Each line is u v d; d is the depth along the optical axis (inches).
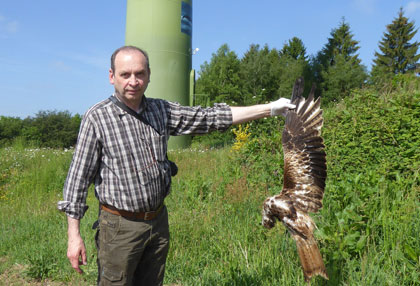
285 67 1627.7
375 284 140.6
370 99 324.8
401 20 2891.2
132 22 761.6
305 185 105.9
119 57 116.3
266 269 165.3
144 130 121.9
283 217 104.0
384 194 185.2
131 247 122.1
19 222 301.7
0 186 422.3
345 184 197.9
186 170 432.5
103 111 119.5
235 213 248.1
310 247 100.1
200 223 235.5
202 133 131.8
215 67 1561.3
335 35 2758.4
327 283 146.8
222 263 182.9
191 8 788.6
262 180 287.9
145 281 134.7
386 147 247.4
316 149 108.1
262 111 128.0
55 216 314.7
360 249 154.9
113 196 119.9
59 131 1290.6
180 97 768.9
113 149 118.8
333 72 1544.0
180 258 200.7
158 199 123.7
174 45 754.2
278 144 341.1
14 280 206.4
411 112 269.3
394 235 161.5
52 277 208.8
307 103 114.0
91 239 239.6
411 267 144.7
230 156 414.3
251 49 1686.8
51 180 449.4
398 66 2832.2
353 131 275.4
